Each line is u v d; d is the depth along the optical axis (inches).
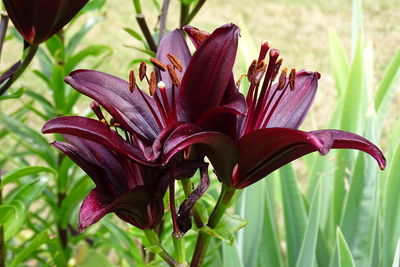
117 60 114.2
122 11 132.3
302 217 47.0
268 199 47.3
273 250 47.2
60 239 49.9
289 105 28.1
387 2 136.4
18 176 37.3
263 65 26.7
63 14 31.1
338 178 48.4
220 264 47.3
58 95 48.5
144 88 76.7
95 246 52.5
